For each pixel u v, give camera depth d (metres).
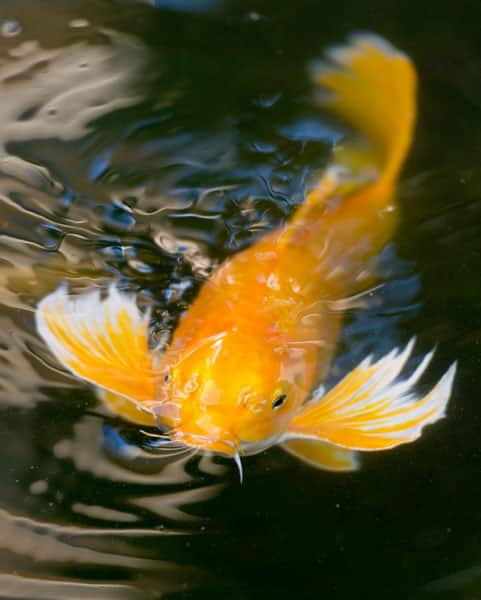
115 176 4.63
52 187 4.55
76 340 3.88
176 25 5.38
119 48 5.24
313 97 4.99
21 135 4.79
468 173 4.70
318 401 3.83
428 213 4.49
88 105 4.94
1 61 5.14
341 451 3.63
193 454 3.53
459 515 3.44
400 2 5.55
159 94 5.01
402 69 5.15
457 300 4.18
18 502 3.34
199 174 4.66
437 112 4.99
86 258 4.23
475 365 3.96
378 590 3.17
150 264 4.21
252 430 3.40
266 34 5.33
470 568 3.26
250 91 5.04
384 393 3.88
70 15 5.39
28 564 3.17
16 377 3.71
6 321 3.93
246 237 4.37
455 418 3.79
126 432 3.55
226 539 3.29
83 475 3.43
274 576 3.19
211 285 4.01
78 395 3.66
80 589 3.10
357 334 4.02
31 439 3.52
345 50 5.26
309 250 4.22
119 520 3.31
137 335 3.90
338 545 3.31
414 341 4.03
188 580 3.15
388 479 3.56
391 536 3.36
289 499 3.44
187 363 3.45
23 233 4.33
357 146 4.75
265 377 3.42
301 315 3.92
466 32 5.40
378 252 4.32
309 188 4.60
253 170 4.68
